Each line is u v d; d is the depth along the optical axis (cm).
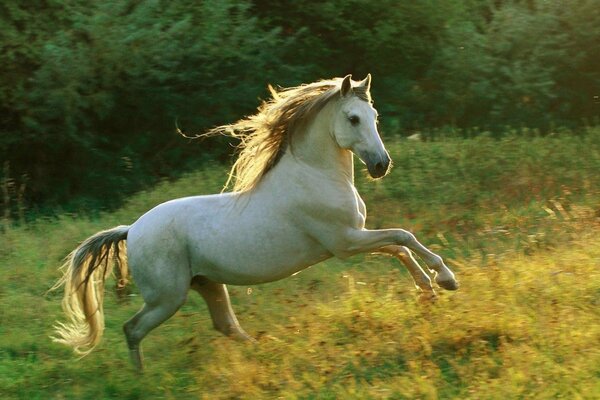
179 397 881
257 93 2317
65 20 2248
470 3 2589
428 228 1470
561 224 1376
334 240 923
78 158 2261
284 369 873
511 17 2409
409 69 2570
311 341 934
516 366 813
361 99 902
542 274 1045
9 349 1068
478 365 834
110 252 988
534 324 905
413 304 988
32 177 2258
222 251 933
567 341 852
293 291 1202
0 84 2153
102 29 2167
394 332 925
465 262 1208
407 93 2433
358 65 2606
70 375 975
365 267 1299
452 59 2397
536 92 2297
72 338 987
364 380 845
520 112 2300
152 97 2280
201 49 2247
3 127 2267
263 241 926
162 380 920
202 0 2323
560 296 973
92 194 2225
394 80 2478
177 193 1748
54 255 1439
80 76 2138
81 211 1970
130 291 1284
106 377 953
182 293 955
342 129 900
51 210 2117
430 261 920
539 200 1552
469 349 883
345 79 891
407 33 2506
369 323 970
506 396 763
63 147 2242
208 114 2316
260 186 939
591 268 1055
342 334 966
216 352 964
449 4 2483
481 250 1330
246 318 1096
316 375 859
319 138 919
